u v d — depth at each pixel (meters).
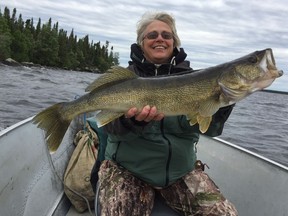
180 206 1.02
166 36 1.09
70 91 6.79
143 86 0.91
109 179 1.01
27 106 4.51
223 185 1.33
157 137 0.98
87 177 1.29
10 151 1.00
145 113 0.89
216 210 0.96
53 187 1.26
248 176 1.26
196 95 0.91
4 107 4.22
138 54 1.11
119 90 0.91
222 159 1.42
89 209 1.29
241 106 8.98
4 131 1.04
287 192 1.08
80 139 1.49
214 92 0.91
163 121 0.98
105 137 1.15
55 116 0.96
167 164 1.00
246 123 5.00
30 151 1.15
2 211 0.88
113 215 0.92
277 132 4.38
